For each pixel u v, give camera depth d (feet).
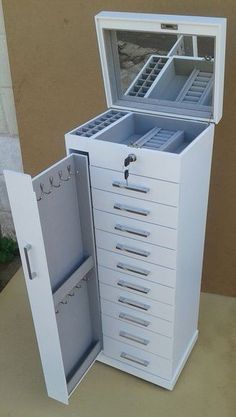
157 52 4.95
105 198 4.91
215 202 6.51
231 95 5.68
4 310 7.25
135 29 4.68
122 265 5.25
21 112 6.95
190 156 4.49
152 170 4.46
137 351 5.88
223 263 6.99
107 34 4.91
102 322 5.91
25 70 6.55
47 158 7.27
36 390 6.04
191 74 5.04
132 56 5.05
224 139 6.00
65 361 5.51
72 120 6.77
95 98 6.46
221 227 6.68
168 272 5.01
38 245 4.34
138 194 4.68
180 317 5.60
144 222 4.83
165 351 5.63
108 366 6.32
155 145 4.82
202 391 5.91
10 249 8.37
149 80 5.23
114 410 5.75
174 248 4.81
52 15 5.98
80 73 6.32
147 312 5.44
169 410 5.71
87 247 5.30
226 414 5.62
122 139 5.20
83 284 5.50
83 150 4.74
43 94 6.68
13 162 7.85
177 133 5.07
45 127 6.97
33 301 4.83
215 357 6.35
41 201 4.44
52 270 4.84
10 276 7.96
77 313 5.54
